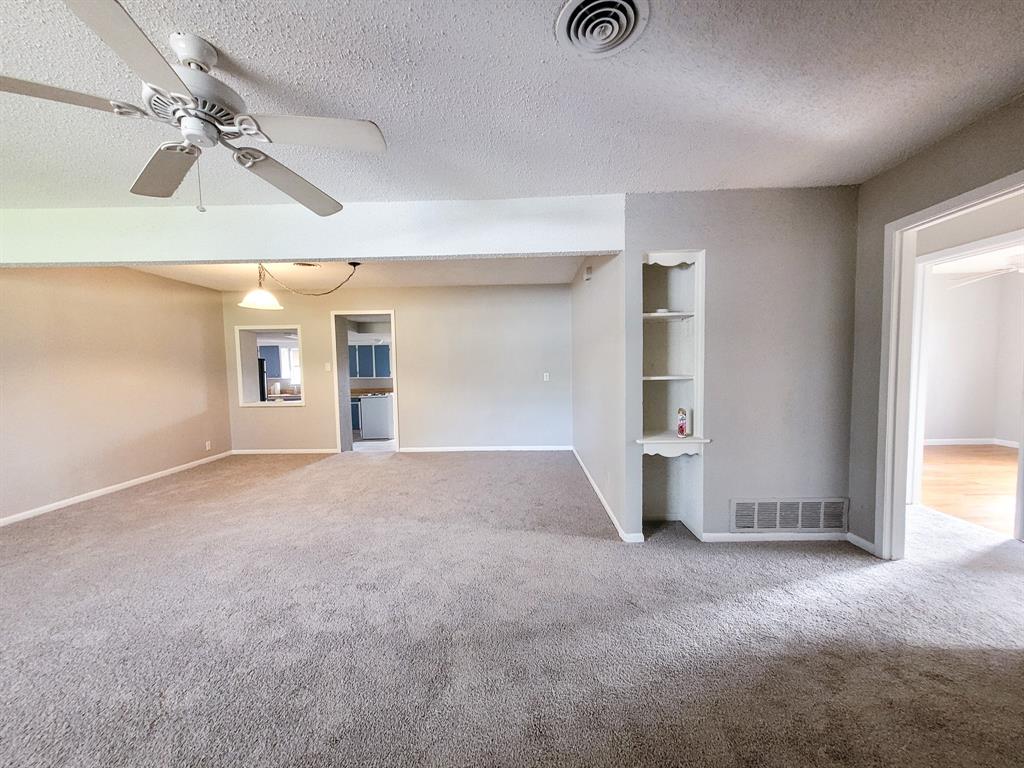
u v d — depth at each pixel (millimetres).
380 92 1485
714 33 1231
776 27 1214
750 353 2557
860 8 1150
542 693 1453
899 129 1814
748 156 2051
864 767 1176
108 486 3867
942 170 1918
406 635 1769
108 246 2512
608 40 1244
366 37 1213
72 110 1543
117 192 2283
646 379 2676
